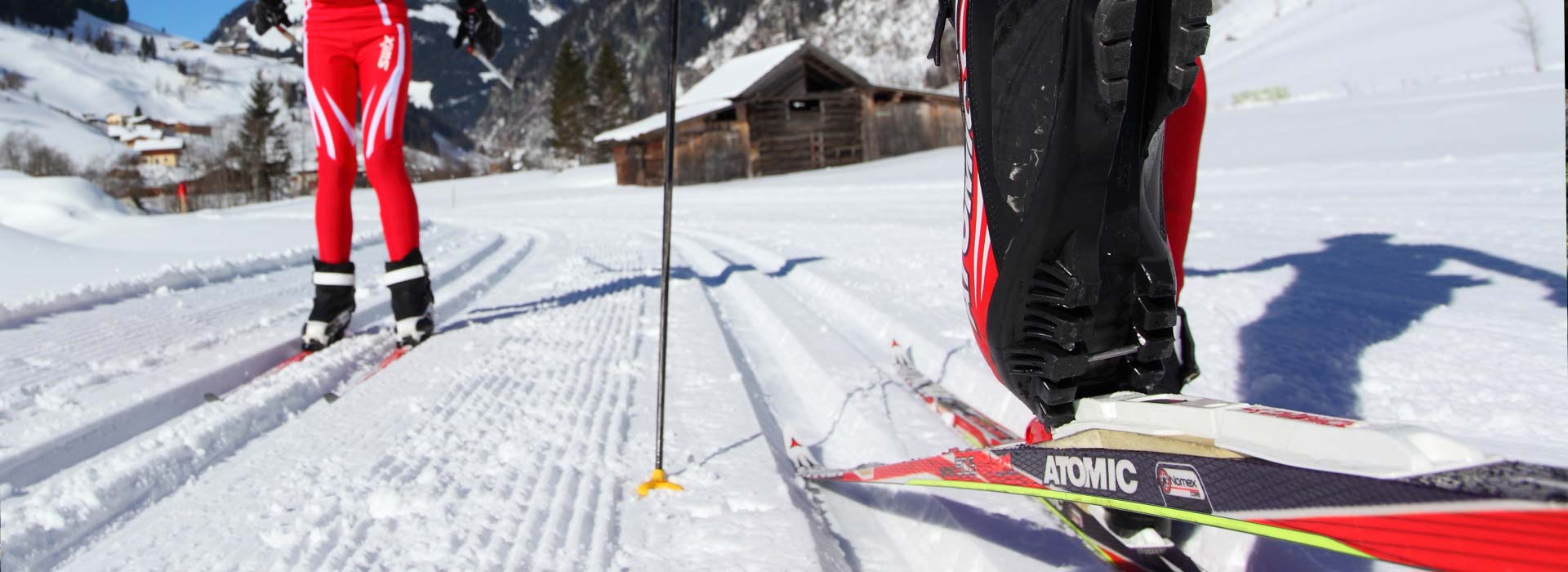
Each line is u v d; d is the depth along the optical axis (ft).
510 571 4.98
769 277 19.79
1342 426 2.45
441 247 31.50
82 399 8.45
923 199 47.09
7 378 9.29
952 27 4.99
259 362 10.93
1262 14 321.73
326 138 11.51
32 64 585.63
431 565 5.08
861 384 9.40
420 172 209.15
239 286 17.70
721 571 4.92
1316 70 174.40
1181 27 3.47
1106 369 4.30
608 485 6.36
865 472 5.81
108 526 5.99
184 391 9.02
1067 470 3.81
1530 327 9.49
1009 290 4.29
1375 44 190.39
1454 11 199.41
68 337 11.74
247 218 41.39
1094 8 3.56
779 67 112.27
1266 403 7.62
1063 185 3.85
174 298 15.72
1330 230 18.83
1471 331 9.49
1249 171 36.17
